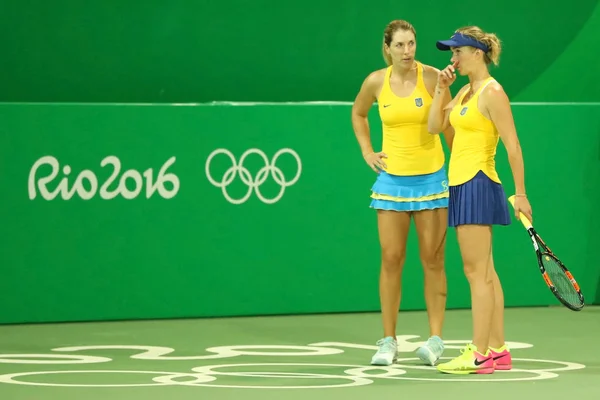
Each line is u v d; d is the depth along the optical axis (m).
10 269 29.41
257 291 31.09
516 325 29.27
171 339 26.95
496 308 22.06
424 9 35.47
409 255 32.12
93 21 33.28
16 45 32.88
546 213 32.81
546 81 36.50
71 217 29.70
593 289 33.44
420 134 23.02
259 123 30.80
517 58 36.25
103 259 30.00
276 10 34.50
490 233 21.36
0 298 29.39
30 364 22.94
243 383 20.25
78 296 29.89
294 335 27.64
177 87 34.00
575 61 36.62
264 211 31.00
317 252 31.41
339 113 31.30
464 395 18.78
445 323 29.73
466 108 21.16
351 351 25.05
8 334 27.80
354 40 35.12
